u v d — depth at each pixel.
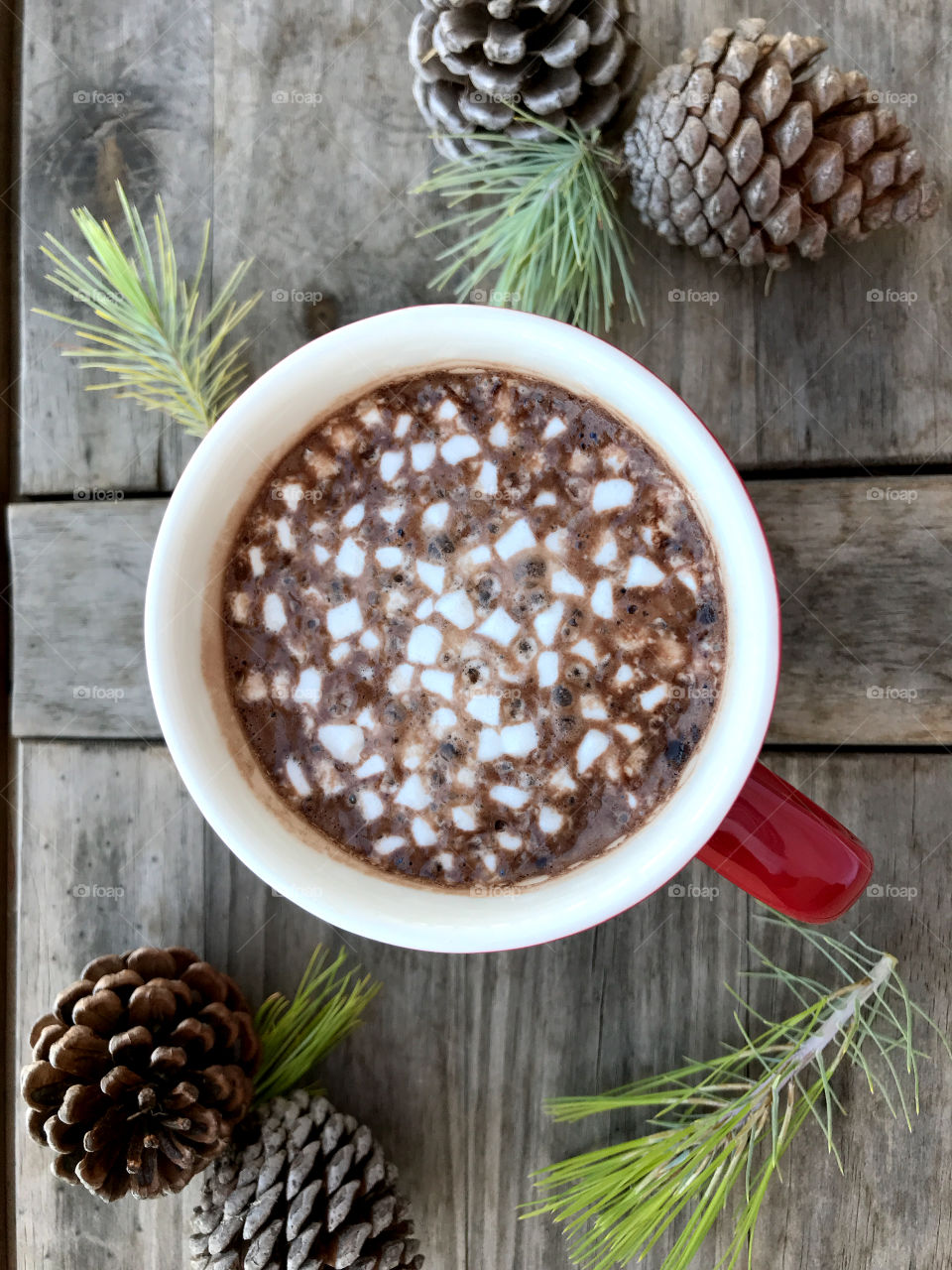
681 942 0.26
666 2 0.26
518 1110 0.26
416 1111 0.26
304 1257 0.23
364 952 0.27
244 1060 0.25
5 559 0.27
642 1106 0.26
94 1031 0.23
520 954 0.26
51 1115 0.23
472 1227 0.26
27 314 0.27
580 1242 0.26
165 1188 0.23
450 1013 0.26
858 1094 0.26
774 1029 0.25
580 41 0.22
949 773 0.26
